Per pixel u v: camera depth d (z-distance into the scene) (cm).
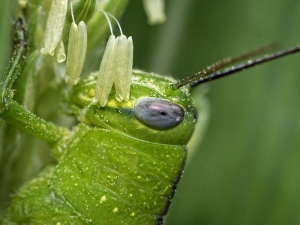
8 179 6
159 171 6
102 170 6
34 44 6
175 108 6
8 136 6
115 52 5
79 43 5
